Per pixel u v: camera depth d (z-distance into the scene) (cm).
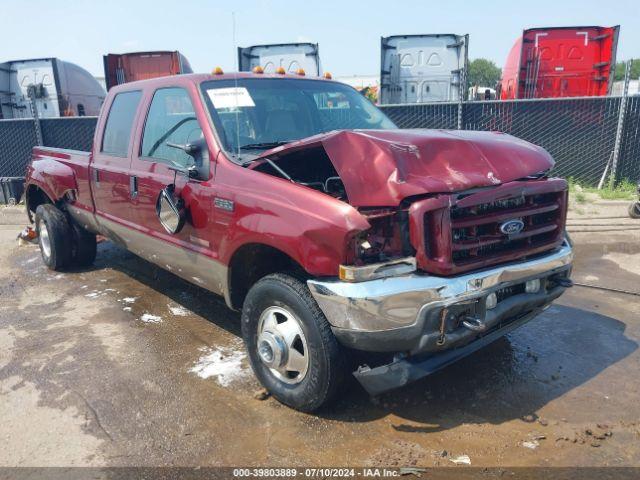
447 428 320
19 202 1127
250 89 438
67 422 335
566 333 446
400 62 1384
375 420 330
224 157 377
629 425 319
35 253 754
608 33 1263
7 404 357
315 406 327
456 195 296
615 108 1009
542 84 1321
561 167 1056
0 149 1192
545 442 304
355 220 287
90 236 650
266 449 305
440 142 321
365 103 511
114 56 1371
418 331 293
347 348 316
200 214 387
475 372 385
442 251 293
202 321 492
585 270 610
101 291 580
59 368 405
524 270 323
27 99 1467
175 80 445
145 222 466
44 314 517
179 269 439
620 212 872
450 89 1387
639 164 1023
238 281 382
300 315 318
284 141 416
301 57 1409
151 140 464
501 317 319
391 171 295
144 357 421
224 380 383
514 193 316
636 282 566
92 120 1148
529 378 375
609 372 381
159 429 325
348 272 286
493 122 1052
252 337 358
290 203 317
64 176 596
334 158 310
